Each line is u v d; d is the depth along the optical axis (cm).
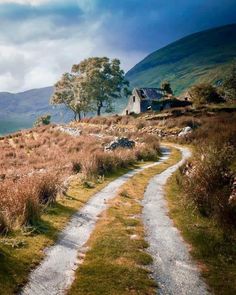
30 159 3275
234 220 1115
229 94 8231
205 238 1053
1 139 5216
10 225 1073
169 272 869
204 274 859
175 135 4078
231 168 1557
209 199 1298
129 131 4653
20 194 1220
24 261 883
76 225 1198
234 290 788
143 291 764
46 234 1084
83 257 938
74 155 2798
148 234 1125
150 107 7762
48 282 798
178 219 1262
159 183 1911
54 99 9238
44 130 5403
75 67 9256
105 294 746
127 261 908
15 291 750
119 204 1477
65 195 1591
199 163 1578
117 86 9125
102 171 2191
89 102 8744
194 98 7312
